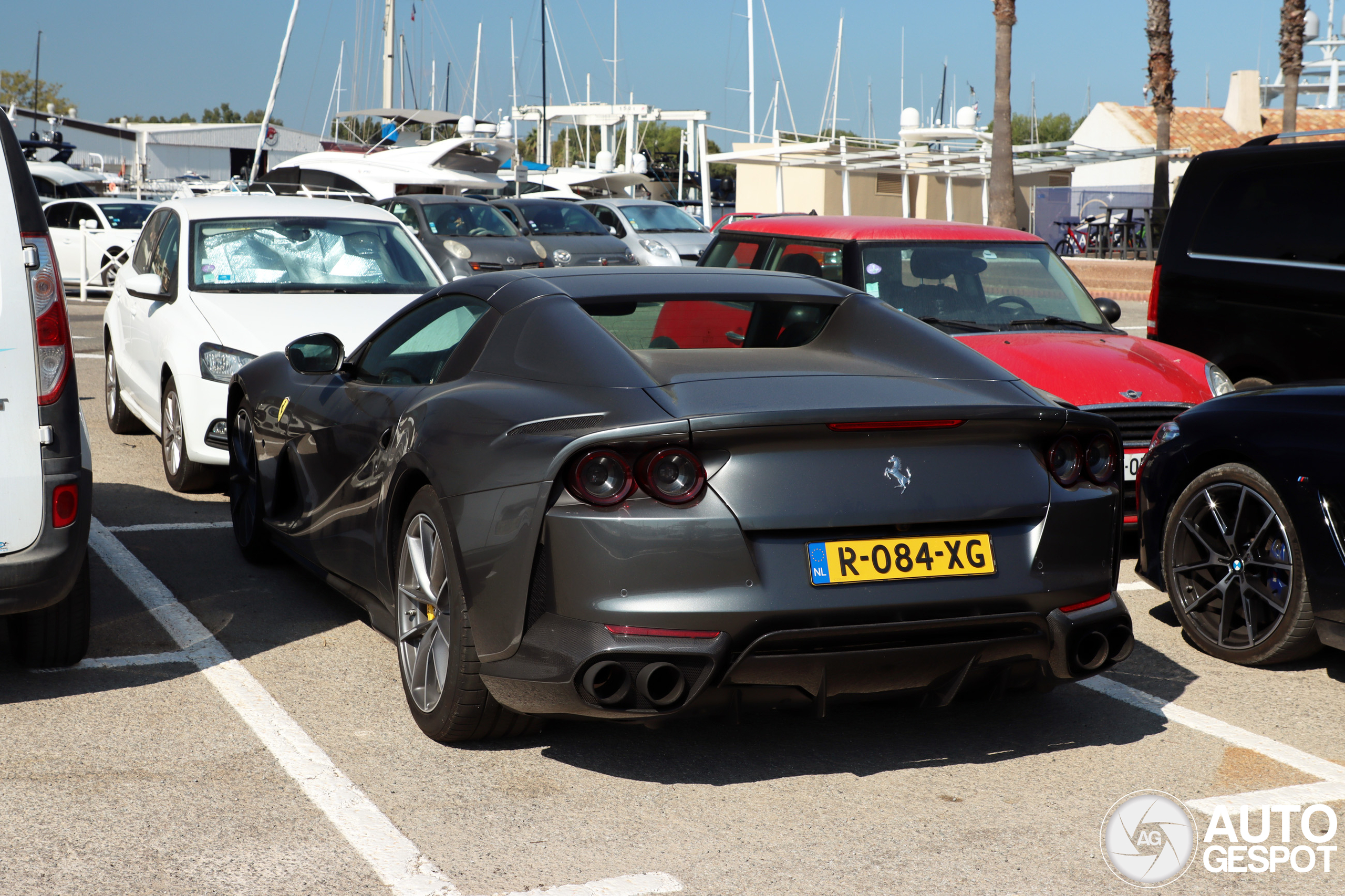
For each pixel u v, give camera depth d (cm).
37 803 334
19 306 389
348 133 3544
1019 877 305
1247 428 470
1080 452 361
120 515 681
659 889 295
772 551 329
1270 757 385
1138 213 3108
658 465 326
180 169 5081
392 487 403
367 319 737
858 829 330
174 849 310
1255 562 466
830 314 428
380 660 462
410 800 342
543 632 337
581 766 370
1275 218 720
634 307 408
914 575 338
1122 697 439
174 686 430
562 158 6031
